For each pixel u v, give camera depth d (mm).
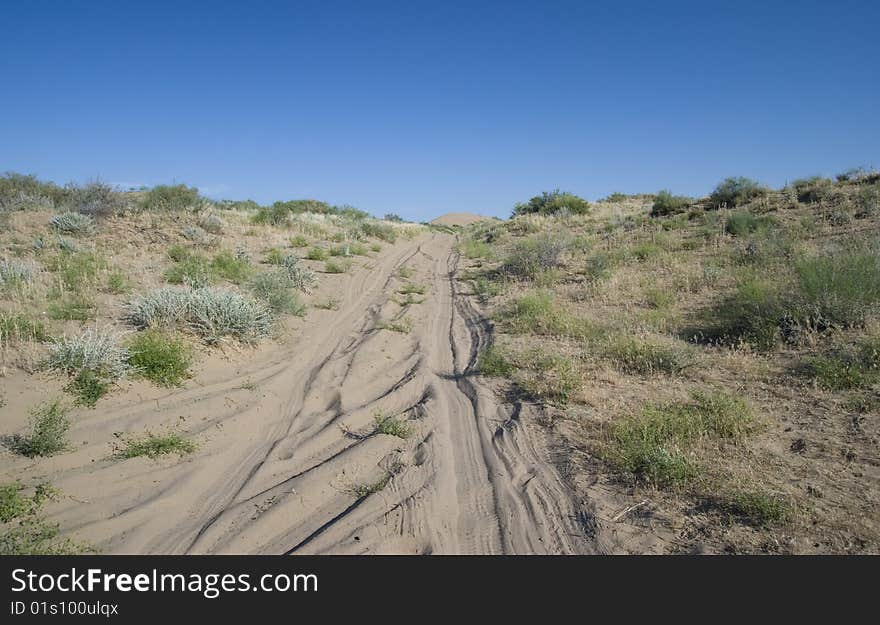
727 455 5742
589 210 34438
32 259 11977
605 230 24969
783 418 6570
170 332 8523
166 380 7254
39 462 5242
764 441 6027
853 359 7664
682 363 8328
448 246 30891
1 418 5754
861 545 4324
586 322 11078
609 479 5559
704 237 19141
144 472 5367
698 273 14219
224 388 7512
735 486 5152
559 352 9586
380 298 14734
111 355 7035
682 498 5113
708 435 6113
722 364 8477
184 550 4414
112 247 14273
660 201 27922
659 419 6348
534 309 12328
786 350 8680
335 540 4602
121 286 10688
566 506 5180
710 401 6871
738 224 19328
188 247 15414
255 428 6699
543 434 6664
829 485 5121
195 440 6090
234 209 26688
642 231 22406
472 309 14102
